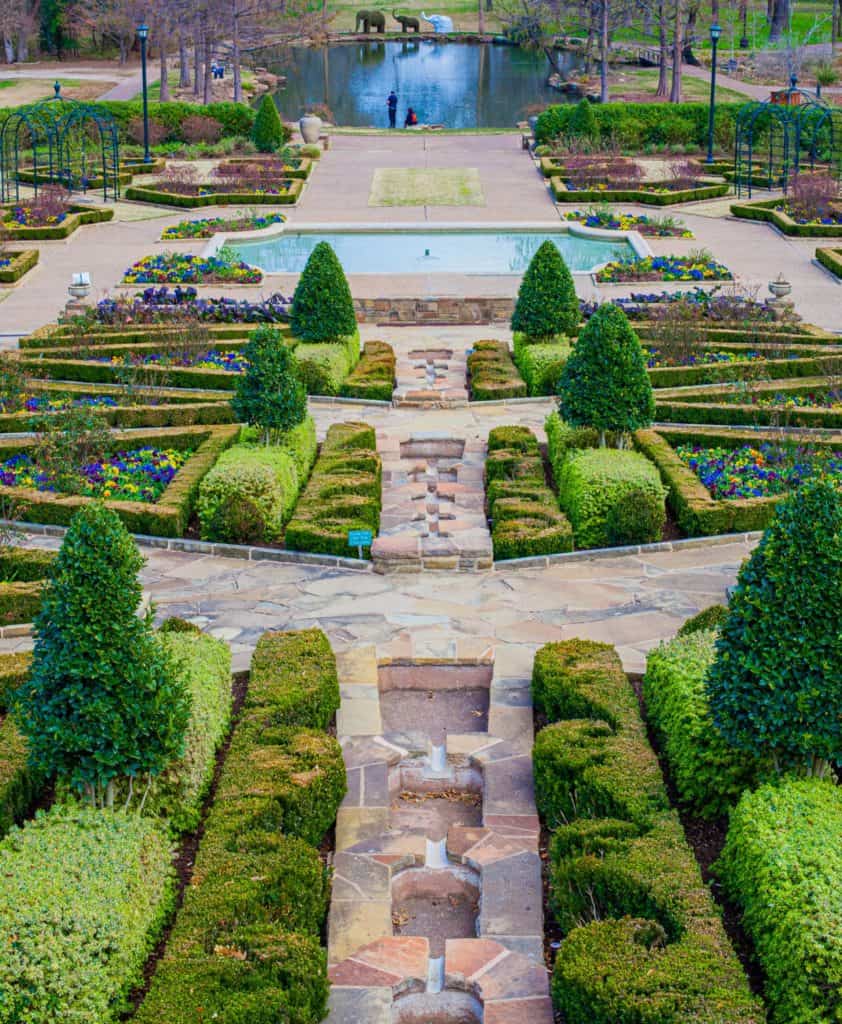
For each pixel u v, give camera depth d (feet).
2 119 147.43
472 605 44.73
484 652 40.73
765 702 28.91
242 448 54.75
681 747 32.04
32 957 24.17
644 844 28.25
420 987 26.45
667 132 156.66
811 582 28.45
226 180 136.36
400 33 280.92
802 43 222.28
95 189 134.72
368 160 153.07
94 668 28.53
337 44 275.18
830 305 90.07
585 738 32.71
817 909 24.58
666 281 96.73
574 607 44.42
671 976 23.85
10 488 53.06
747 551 49.39
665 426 62.49
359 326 90.53
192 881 27.63
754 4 251.60
